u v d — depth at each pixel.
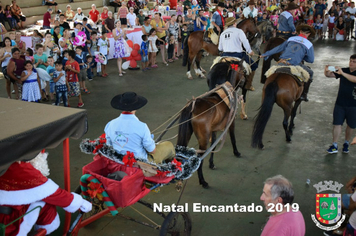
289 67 6.57
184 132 4.86
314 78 11.57
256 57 14.52
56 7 18.14
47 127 3.16
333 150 6.40
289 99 6.33
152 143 3.82
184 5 19.83
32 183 3.28
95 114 8.38
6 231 3.25
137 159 3.71
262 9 21.31
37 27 16.31
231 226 4.51
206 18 15.07
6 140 2.79
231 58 7.23
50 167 5.92
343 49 16.67
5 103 3.83
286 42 7.09
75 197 3.54
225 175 5.74
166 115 8.31
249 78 8.00
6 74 8.71
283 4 22.02
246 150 6.61
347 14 19.14
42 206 3.44
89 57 10.32
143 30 13.36
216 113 5.12
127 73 12.32
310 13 21.08
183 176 3.87
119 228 4.46
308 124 7.82
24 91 8.38
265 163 6.12
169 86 10.77
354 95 5.91
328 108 8.80
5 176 3.22
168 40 13.72
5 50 9.50
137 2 19.78
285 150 6.60
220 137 4.98
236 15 18.81
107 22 14.36
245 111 8.60
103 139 3.91
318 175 5.71
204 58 15.06
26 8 17.08
